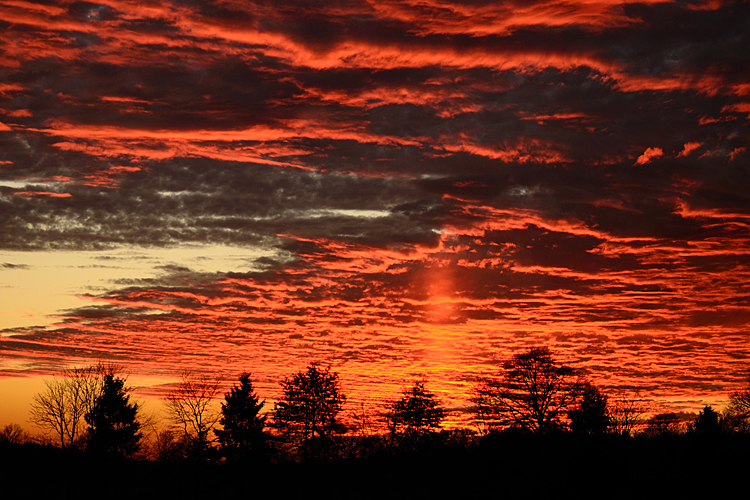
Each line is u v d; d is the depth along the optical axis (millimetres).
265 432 61906
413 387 63844
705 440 45531
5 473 58062
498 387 50406
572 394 47625
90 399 59656
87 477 58375
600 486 40125
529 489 41094
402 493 54625
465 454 53469
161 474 64625
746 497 41656
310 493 57594
